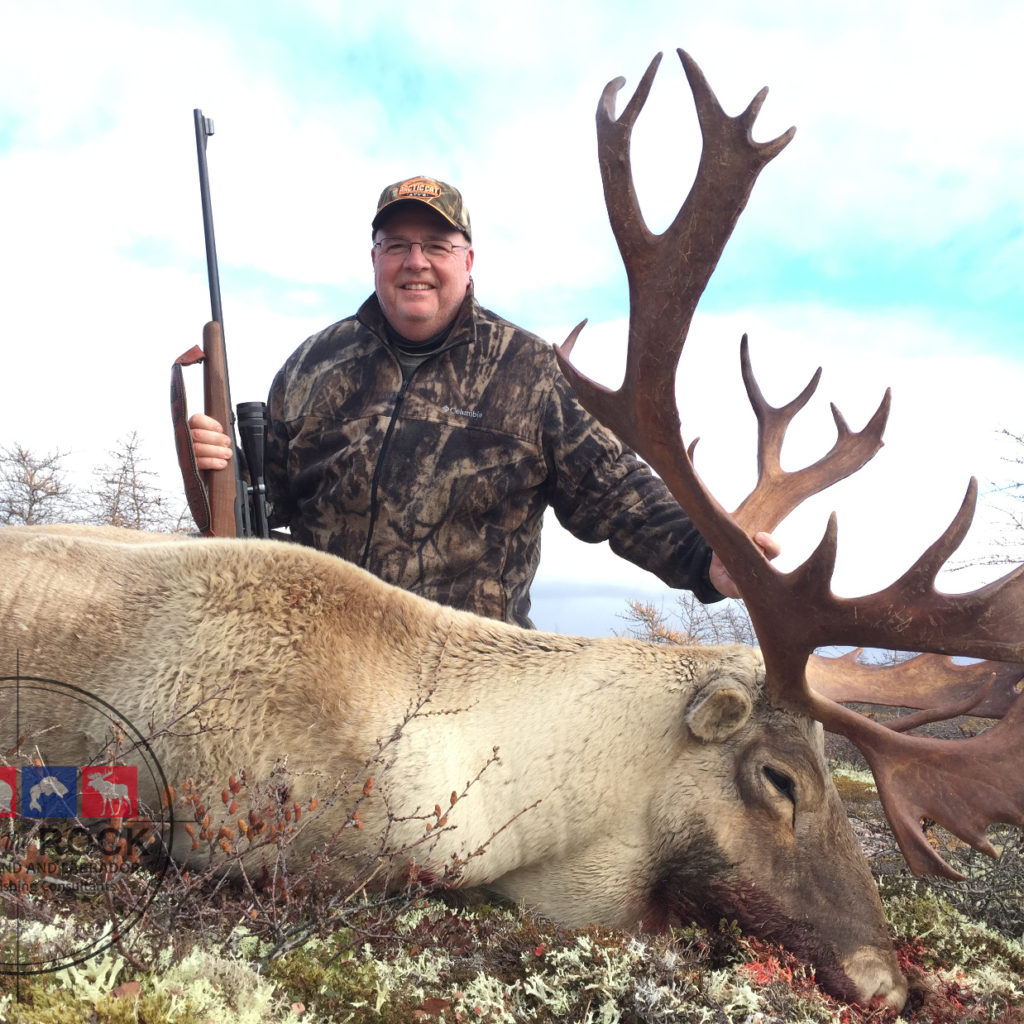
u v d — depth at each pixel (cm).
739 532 104
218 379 150
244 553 106
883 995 101
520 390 157
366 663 104
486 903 106
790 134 90
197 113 168
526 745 106
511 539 158
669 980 82
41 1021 55
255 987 66
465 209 159
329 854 96
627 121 95
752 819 107
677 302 98
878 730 106
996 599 96
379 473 152
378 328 159
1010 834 153
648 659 114
